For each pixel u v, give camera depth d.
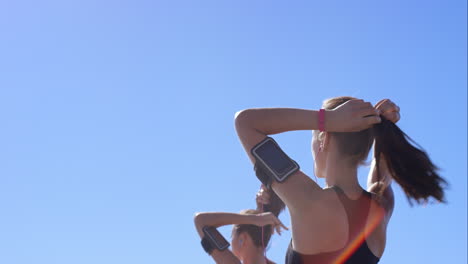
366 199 2.40
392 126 2.30
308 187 2.29
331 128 2.32
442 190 2.23
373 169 2.71
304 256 2.29
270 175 2.30
